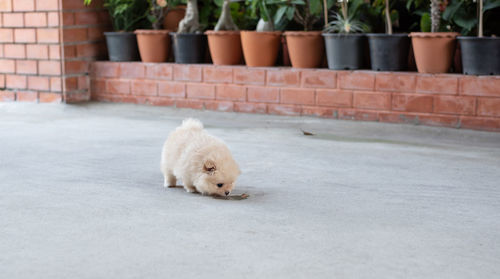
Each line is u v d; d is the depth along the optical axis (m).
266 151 5.21
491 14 6.11
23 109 6.40
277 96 6.12
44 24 6.56
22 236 3.80
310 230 3.95
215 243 3.68
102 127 5.80
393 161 5.05
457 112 5.70
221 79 6.26
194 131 4.63
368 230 3.97
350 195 4.57
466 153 5.21
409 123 5.81
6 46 6.73
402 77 5.79
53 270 3.26
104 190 4.61
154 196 4.55
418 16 6.41
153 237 3.79
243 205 4.45
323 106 6.01
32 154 5.15
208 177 4.47
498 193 4.59
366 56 6.12
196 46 6.36
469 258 3.49
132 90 6.56
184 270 3.26
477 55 5.61
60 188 4.63
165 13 6.61
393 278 3.19
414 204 4.47
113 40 6.57
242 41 6.19
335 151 5.23
